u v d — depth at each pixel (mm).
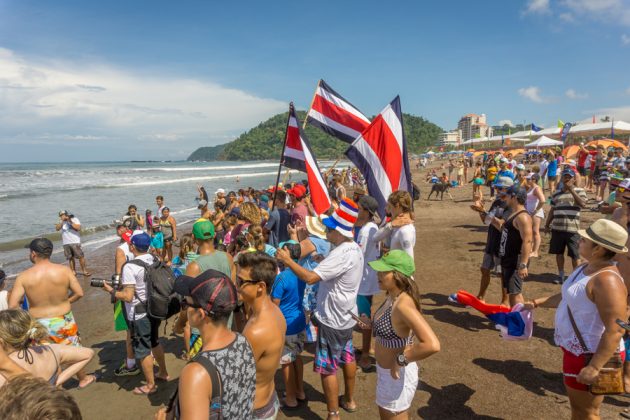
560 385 4559
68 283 4727
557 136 38375
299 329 4234
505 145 59531
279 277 4180
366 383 4836
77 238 10758
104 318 7766
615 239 2863
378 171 6305
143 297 4797
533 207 8336
